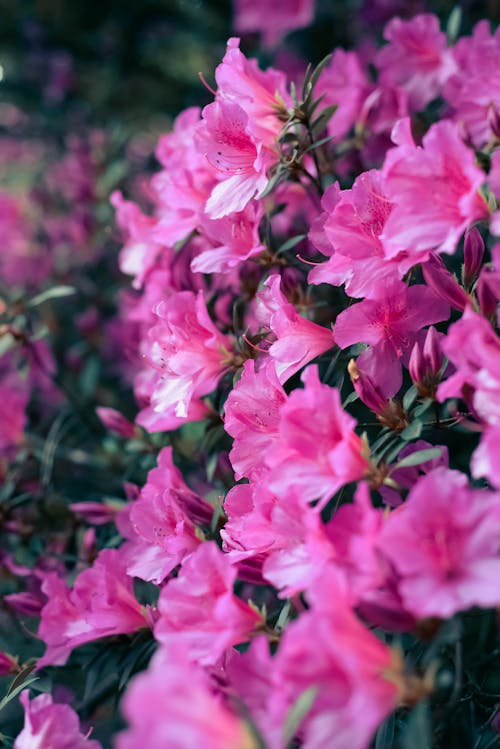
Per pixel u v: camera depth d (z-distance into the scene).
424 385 0.78
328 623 0.64
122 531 0.91
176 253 0.95
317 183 0.88
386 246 0.76
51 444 1.13
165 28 2.07
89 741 0.79
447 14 1.31
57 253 1.53
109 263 1.43
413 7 1.43
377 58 1.06
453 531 0.67
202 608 0.74
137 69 2.14
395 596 0.67
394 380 0.81
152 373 0.97
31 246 1.62
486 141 0.95
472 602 0.65
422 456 0.74
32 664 0.91
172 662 0.65
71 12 2.09
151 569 0.83
